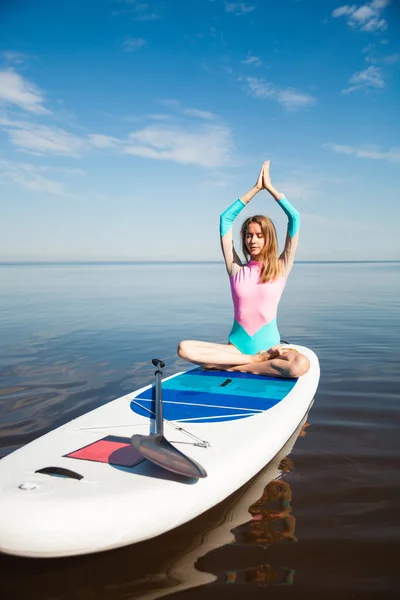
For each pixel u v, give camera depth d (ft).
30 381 16.89
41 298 52.60
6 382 16.75
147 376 17.69
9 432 11.63
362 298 49.55
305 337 25.86
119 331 28.76
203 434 9.19
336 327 29.30
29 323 32.09
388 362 19.61
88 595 5.94
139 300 49.93
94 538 6.28
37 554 6.18
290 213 13.73
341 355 21.13
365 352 21.74
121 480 7.06
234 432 9.31
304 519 7.62
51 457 7.80
